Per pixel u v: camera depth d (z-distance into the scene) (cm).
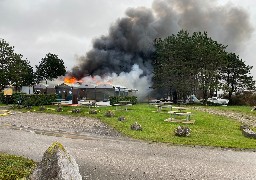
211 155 1477
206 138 1936
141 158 1396
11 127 2336
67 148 1584
